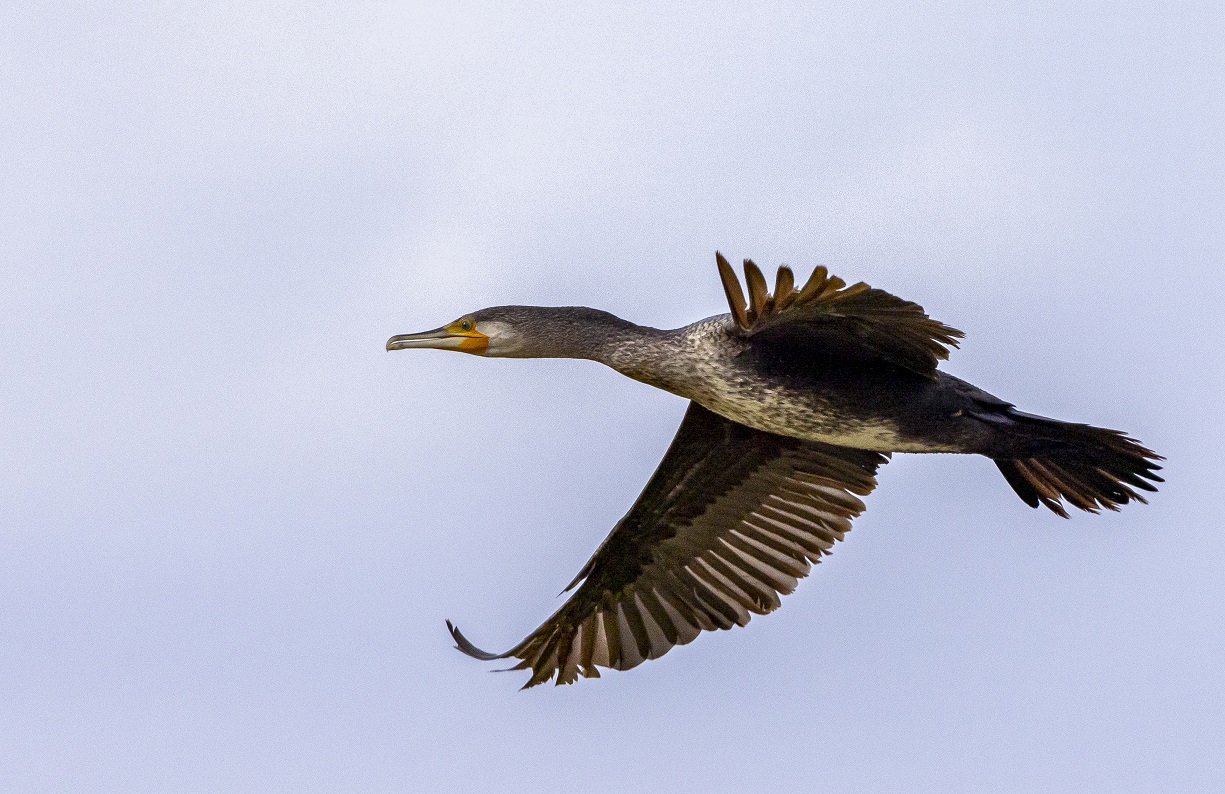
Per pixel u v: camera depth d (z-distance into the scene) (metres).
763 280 12.48
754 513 16.06
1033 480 14.95
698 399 14.45
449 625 15.19
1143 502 14.66
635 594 15.96
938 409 14.14
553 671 15.64
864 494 15.82
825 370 13.92
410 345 15.55
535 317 15.31
